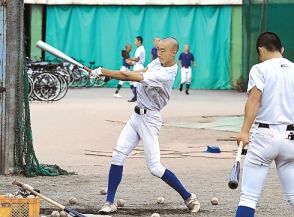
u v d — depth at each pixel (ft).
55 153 76.79
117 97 157.69
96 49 192.24
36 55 190.19
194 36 188.65
